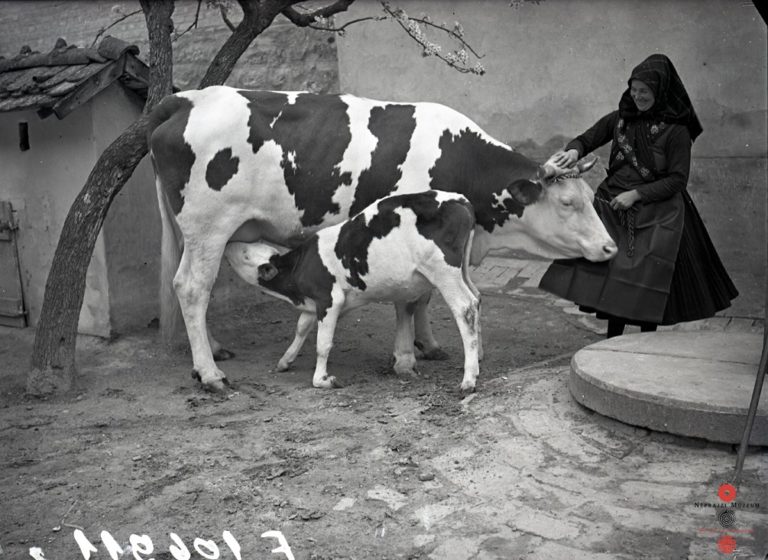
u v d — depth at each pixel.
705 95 7.66
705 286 5.39
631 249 5.32
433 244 5.05
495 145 5.59
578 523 3.48
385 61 9.45
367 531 3.54
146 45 11.19
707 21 7.56
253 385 5.68
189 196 5.54
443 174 5.56
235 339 7.07
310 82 9.99
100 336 6.97
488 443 4.29
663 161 5.27
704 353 4.66
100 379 6.03
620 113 5.45
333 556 3.35
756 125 7.46
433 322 7.44
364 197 5.63
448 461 4.14
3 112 6.72
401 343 5.77
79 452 4.61
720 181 7.68
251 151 5.52
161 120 5.69
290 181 5.59
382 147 5.56
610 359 4.61
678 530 3.38
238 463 4.32
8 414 5.36
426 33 9.11
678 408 3.91
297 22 6.62
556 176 5.31
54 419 5.21
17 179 7.40
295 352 5.96
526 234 5.66
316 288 5.43
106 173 5.88
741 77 7.46
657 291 5.22
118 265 6.95
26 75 6.89
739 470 3.58
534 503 3.67
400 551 3.37
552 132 8.60
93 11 11.66
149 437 4.79
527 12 8.49
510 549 3.32
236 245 5.67
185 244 5.64
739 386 4.07
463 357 6.30
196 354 5.61
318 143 5.55
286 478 4.09
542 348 6.52
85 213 5.83
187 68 10.74
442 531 3.50
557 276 5.61
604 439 4.16
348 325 7.41
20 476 4.32
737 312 7.11
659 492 3.66
